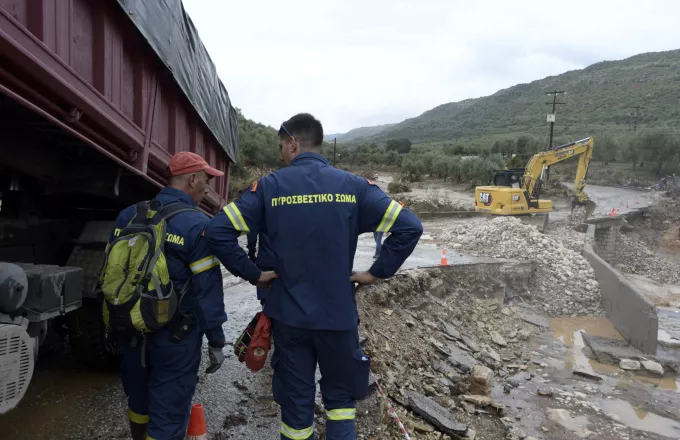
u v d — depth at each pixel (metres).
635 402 8.53
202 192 3.33
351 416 2.84
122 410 4.33
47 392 4.60
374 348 7.31
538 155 23.38
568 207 34.91
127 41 3.83
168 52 4.38
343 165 63.66
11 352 2.70
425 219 24.53
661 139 58.34
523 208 22.47
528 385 8.97
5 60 2.55
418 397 6.14
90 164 4.05
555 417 7.62
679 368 10.35
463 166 48.19
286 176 2.78
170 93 4.84
